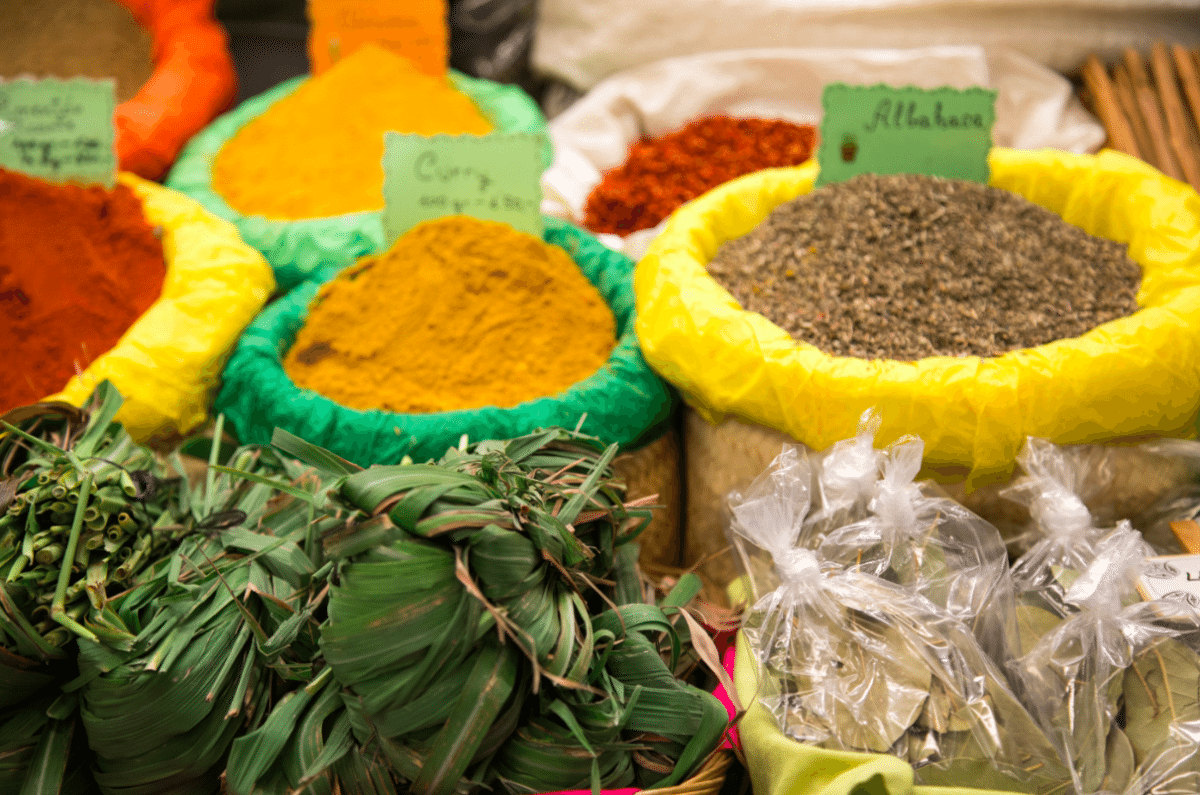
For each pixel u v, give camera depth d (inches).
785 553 32.5
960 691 29.4
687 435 44.6
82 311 44.5
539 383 42.4
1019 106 61.2
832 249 42.9
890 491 32.9
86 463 32.0
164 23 65.9
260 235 50.5
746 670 31.6
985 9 61.3
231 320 44.0
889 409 35.4
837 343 38.7
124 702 28.1
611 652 30.0
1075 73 63.3
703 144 61.6
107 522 30.7
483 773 27.8
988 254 42.3
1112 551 31.3
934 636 30.3
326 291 46.5
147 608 30.6
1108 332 36.3
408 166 47.3
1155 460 37.3
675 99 65.7
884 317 39.7
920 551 32.9
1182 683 29.1
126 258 46.4
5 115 48.3
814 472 37.5
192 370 41.8
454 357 43.4
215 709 29.2
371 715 26.5
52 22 68.0
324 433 38.4
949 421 35.1
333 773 28.4
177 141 59.2
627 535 33.5
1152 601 30.5
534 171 47.4
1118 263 43.1
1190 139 53.4
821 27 64.0
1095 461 37.0
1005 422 34.9
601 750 28.4
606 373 40.8
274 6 74.8
